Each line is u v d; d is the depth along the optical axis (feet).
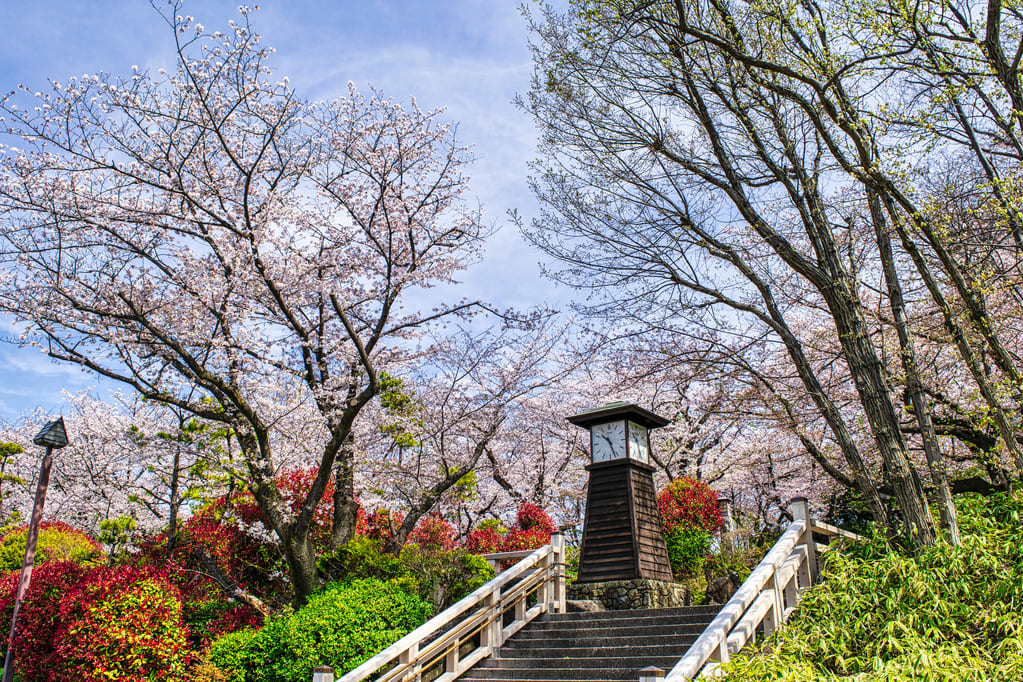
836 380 36.19
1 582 33.06
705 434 57.00
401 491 52.39
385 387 46.50
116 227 38.04
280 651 30.55
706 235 31.86
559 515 65.98
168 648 30.09
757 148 29.58
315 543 44.88
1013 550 21.79
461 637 28.55
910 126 25.12
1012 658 17.19
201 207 36.76
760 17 25.99
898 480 24.95
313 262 41.32
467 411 48.39
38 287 36.11
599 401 58.59
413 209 43.04
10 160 35.81
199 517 46.93
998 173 25.72
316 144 40.42
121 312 38.17
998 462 28.25
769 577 23.02
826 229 28.45
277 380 43.50
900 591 21.35
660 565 34.96
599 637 26.96
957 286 23.67
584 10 27.04
